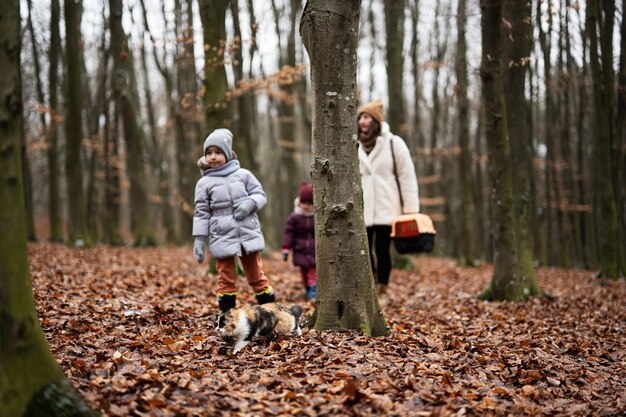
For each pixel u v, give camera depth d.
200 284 7.88
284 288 8.37
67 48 13.31
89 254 11.70
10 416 2.56
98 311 5.32
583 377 4.30
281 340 4.41
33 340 2.76
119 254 12.46
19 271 2.69
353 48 4.64
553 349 5.07
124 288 7.03
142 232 16.86
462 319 6.36
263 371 3.78
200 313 5.66
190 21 15.30
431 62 16.62
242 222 5.11
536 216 17.00
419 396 3.48
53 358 2.90
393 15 12.49
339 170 4.68
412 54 18.38
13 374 2.62
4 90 2.62
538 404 3.71
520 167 8.27
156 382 3.41
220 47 8.90
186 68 17.73
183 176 19.94
